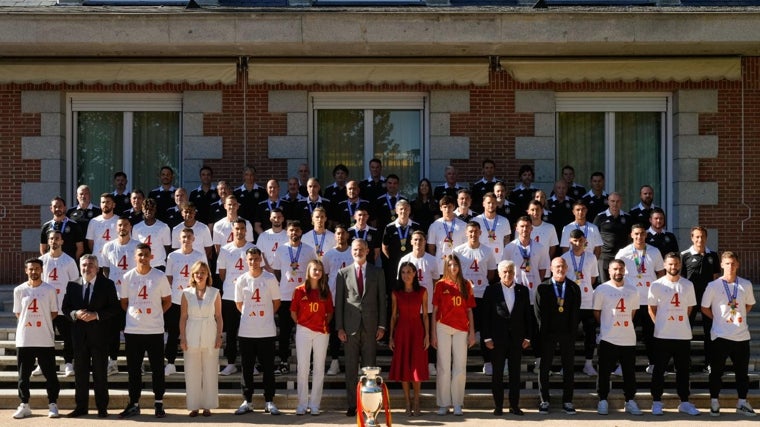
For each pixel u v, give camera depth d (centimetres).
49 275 1130
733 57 1419
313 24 1298
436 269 1130
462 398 1070
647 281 1167
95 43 1301
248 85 1453
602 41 1308
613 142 1495
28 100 1441
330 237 1181
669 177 1490
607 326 1075
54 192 1442
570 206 1320
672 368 1195
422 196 1291
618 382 1160
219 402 1098
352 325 1062
